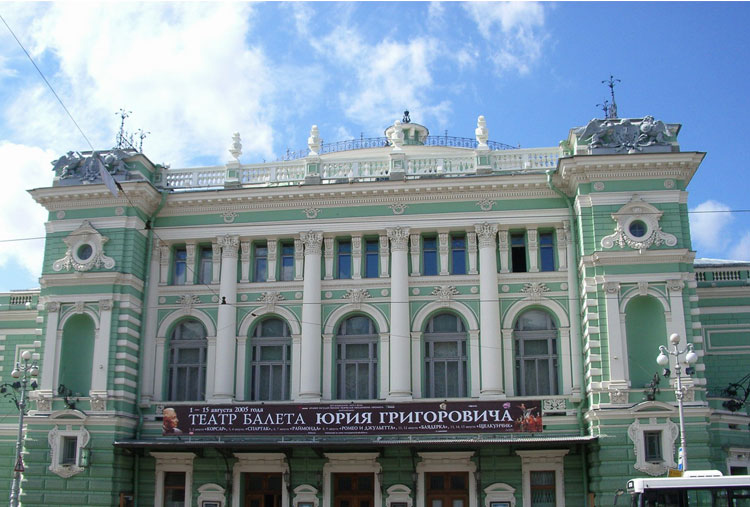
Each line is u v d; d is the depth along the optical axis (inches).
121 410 1389.0
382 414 1343.5
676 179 1353.3
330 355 1429.6
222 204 1501.0
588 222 1358.3
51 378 1402.6
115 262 1439.5
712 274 1544.0
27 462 1371.8
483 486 1332.4
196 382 1466.5
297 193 1475.1
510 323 1411.2
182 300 1480.1
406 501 1339.8
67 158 1512.1
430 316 1441.9
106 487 1344.7
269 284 1471.5
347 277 1480.1
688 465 1230.9
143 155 1510.8
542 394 1395.2
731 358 1503.4
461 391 1408.7
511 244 1462.8
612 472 1246.3
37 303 1651.1
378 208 1470.2
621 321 1305.4
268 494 1392.7
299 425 1357.0
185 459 1396.4
